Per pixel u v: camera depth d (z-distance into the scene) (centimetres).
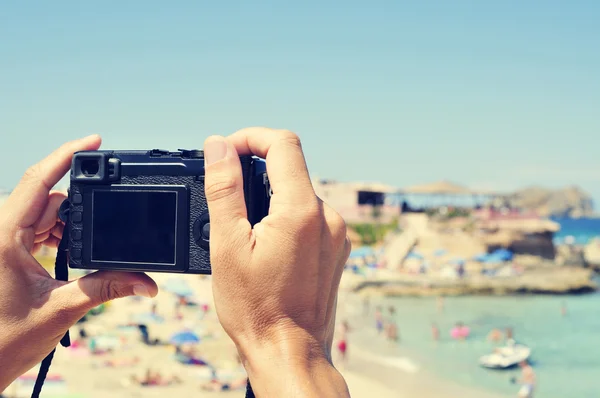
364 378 917
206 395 639
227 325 45
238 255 45
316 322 45
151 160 55
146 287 55
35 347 53
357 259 2023
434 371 973
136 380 674
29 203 54
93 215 55
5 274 53
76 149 56
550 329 1415
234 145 48
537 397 850
